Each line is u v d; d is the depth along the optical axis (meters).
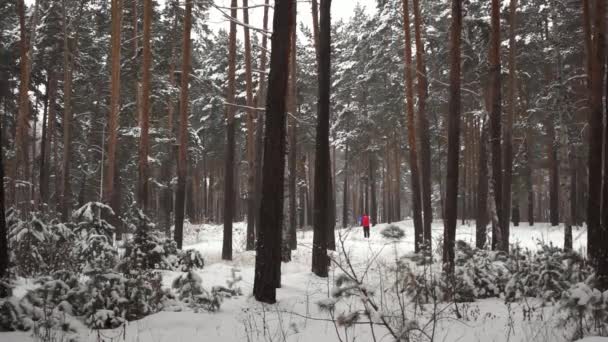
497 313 7.64
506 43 23.86
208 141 43.62
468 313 7.70
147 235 12.12
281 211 9.12
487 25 19.00
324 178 12.63
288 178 20.06
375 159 42.62
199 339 6.27
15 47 25.64
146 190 15.88
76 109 32.62
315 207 12.45
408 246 21.73
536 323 6.72
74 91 31.41
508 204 19.58
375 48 33.28
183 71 16.98
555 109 23.03
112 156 17.27
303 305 8.49
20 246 9.88
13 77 27.53
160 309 7.68
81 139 35.19
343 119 38.41
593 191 10.05
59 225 11.05
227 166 17.59
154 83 24.06
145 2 16.05
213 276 11.78
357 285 4.89
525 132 30.34
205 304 7.88
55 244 10.62
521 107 28.75
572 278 7.68
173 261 12.37
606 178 7.77
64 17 24.70
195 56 30.94
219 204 53.75
